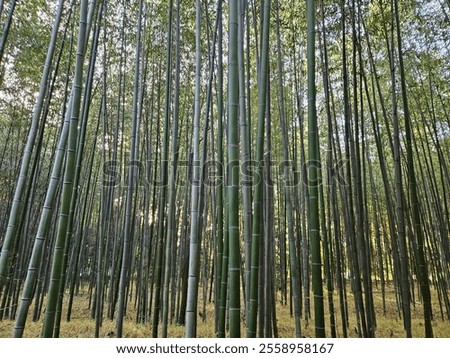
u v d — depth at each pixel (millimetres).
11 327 6195
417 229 4070
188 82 6914
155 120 7859
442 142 8648
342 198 5801
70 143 2285
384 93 7281
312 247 2213
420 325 6887
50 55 3475
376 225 8391
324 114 7637
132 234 6734
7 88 6855
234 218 2156
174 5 5773
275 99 7098
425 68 6430
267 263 4184
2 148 8836
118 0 5984
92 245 13688
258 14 5148
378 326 6777
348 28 5457
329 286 4562
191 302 2984
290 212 4668
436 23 5938
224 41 6246
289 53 6613
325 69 4684
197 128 3502
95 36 3965
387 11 5422
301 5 5727
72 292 6816
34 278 2393
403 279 4082
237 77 2264
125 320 7000
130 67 7031
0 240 7629
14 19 5840
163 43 6410
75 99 2311
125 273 4227
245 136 3178
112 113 7184
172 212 4281
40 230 2436
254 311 2230
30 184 6004
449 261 7609
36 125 3379
